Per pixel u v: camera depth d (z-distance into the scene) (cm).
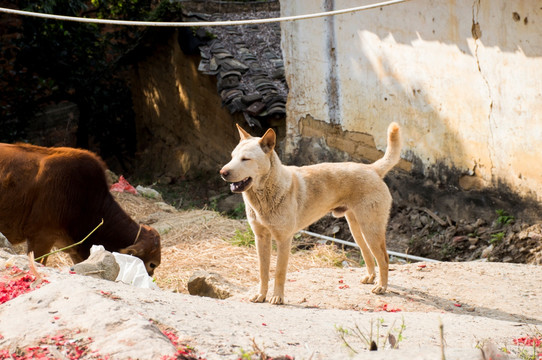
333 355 311
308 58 1218
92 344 308
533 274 686
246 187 531
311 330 407
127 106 1906
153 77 1781
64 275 441
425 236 988
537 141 857
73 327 325
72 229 651
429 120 1009
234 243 895
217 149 1497
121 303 349
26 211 640
